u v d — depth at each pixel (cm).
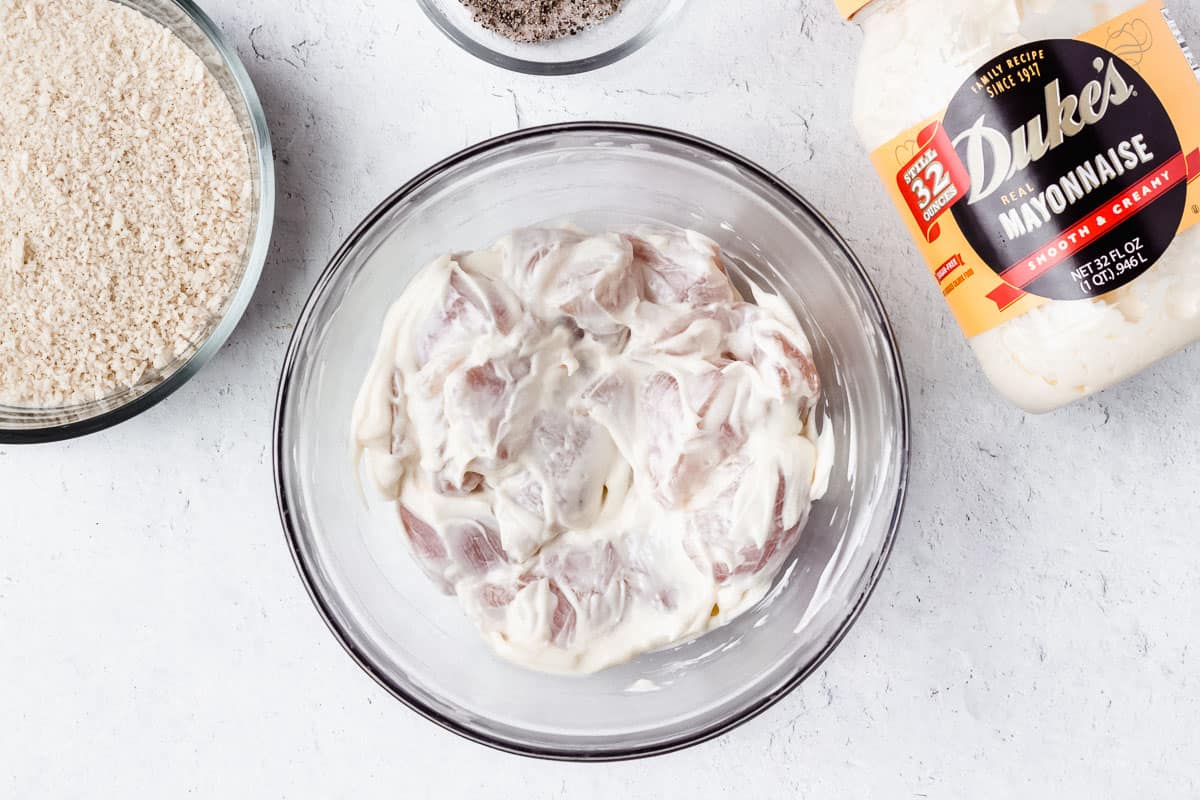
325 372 59
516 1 60
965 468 60
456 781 61
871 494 59
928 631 60
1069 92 51
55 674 61
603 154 59
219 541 61
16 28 59
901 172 54
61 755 62
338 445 60
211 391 61
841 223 60
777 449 56
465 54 60
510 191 60
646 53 60
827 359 59
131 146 59
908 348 60
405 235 59
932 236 54
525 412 56
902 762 60
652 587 57
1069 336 53
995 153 52
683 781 61
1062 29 51
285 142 60
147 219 59
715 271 56
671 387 56
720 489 56
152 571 61
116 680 61
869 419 59
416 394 56
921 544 60
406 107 60
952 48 52
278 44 60
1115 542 60
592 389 56
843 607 57
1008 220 52
